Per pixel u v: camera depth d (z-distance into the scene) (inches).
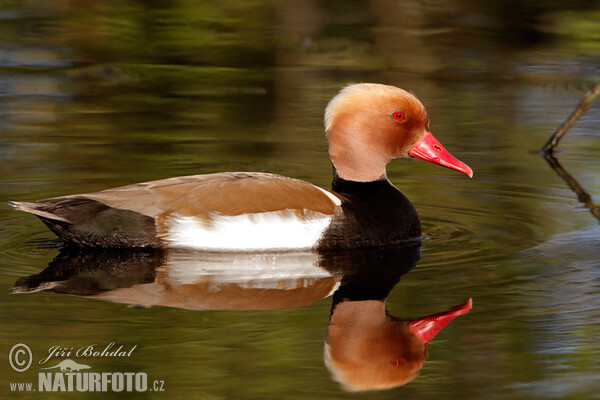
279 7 1023.0
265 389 291.6
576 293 371.9
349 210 438.6
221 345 320.2
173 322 340.5
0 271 390.9
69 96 747.4
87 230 413.7
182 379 296.4
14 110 698.2
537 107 726.5
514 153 613.0
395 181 556.1
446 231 463.2
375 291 377.4
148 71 829.2
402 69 839.1
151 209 415.5
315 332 333.1
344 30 954.1
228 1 1015.6
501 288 379.2
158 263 406.6
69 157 577.3
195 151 601.0
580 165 585.6
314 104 732.7
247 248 418.3
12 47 879.1
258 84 795.4
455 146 627.5
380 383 299.4
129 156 585.3
